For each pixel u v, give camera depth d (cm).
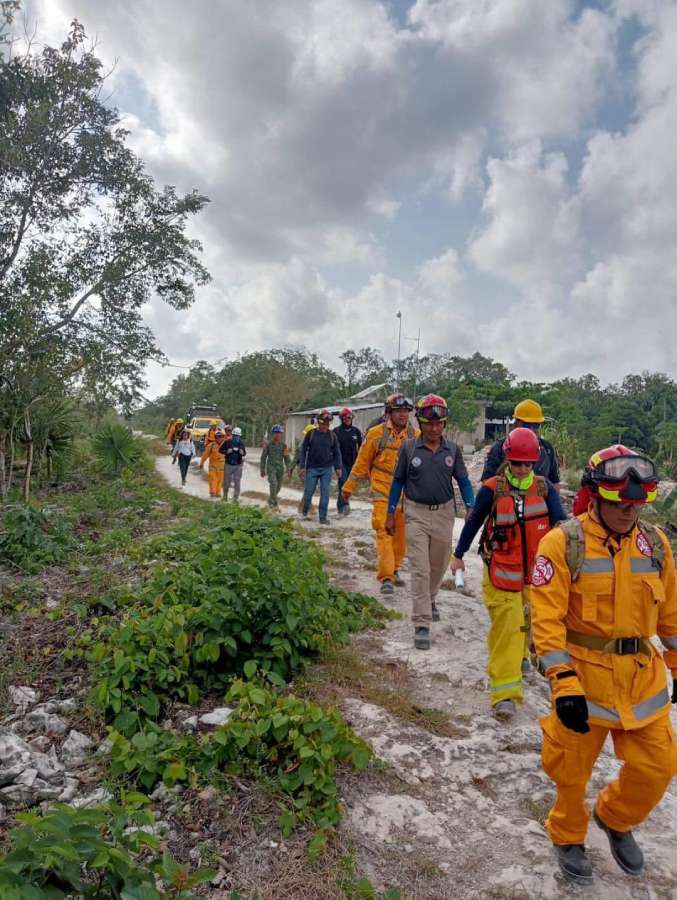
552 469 580
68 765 351
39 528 804
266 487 2011
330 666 492
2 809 312
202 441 3497
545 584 274
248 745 344
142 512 1131
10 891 192
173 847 292
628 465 259
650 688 271
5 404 1235
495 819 331
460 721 431
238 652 473
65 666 459
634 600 268
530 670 521
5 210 1187
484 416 4797
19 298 1170
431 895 280
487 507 440
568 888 285
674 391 6259
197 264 1347
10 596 599
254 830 303
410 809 331
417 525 562
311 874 280
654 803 271
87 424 1808
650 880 292
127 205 1270
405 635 580
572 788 281
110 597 555
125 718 378
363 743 354
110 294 1286
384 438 698
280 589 486
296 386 5950
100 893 223
